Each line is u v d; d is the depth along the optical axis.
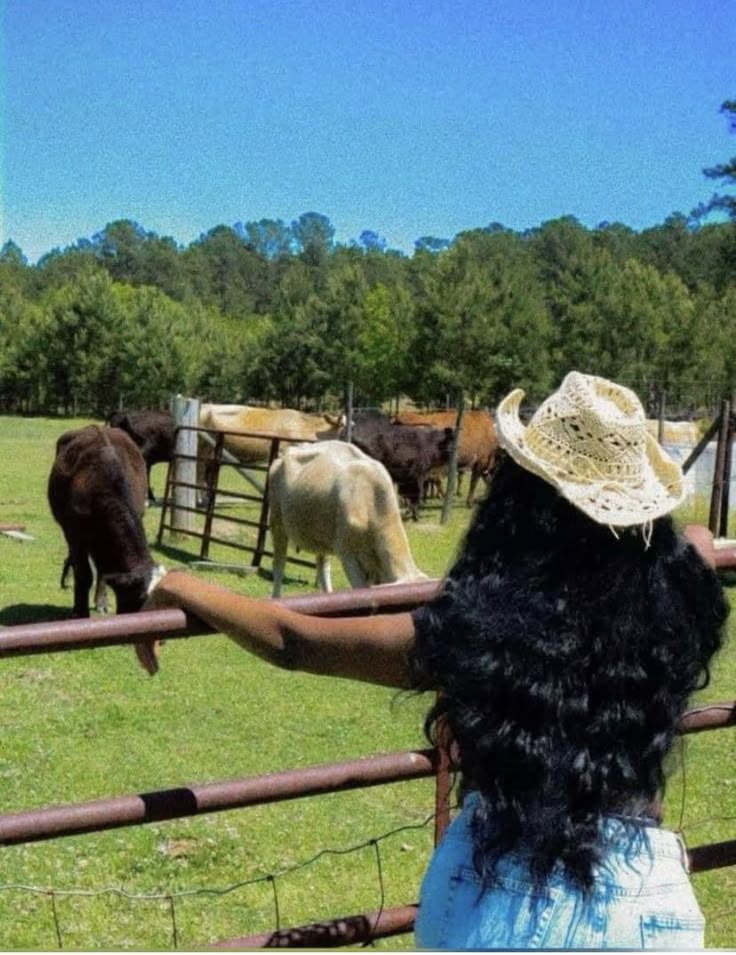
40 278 118.56
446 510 19.05
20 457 29.73
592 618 1.64
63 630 2.13
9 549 14.01
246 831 5.44
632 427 1.71
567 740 1.61
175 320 65.06
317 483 10.52
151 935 4.39
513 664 1.63
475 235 87.88
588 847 1.60
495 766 1.63
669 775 1.76
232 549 15.15
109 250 129.75
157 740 6.90
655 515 1.67
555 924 1.61
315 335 60.44
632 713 1.63
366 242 145.38
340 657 1.98
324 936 2.69
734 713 2.82
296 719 7.37
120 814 2.32
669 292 45.78
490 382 33.34
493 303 33.69
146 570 9.14
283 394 62.72
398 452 19.34
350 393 19.53
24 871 4.88
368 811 5.79
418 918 1.76
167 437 20.33
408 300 52.03
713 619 1.76
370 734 7.10
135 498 10.73
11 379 64.31
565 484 1.67
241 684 8.10
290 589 12.59
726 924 4.53
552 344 42.50
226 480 25.31
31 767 6.33
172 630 2.18
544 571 1.67
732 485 17.05
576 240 97.88
